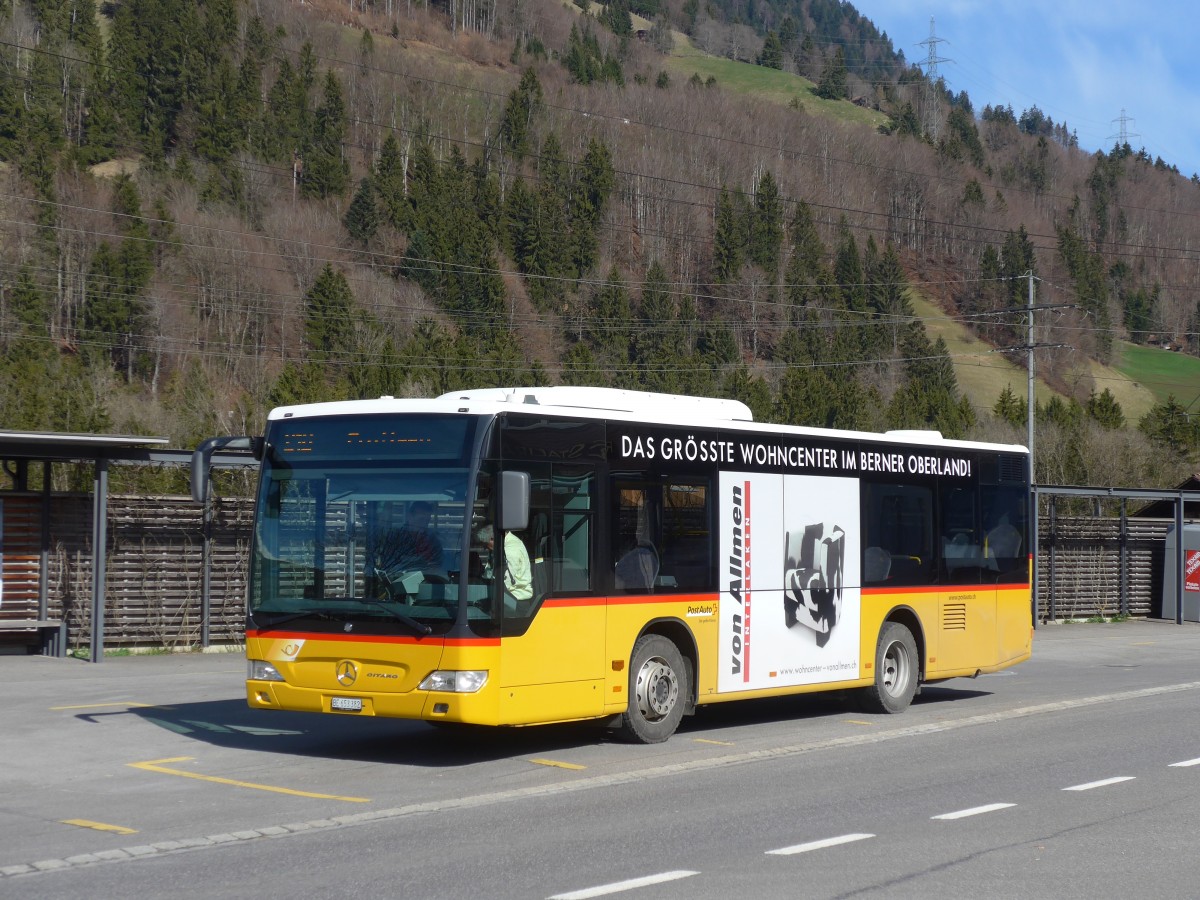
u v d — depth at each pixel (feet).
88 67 274.57
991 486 55.83
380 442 37.40
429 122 325.42
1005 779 35.99
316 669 36.96
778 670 45.60
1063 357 319.06
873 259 291.79
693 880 24.61
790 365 243.60
